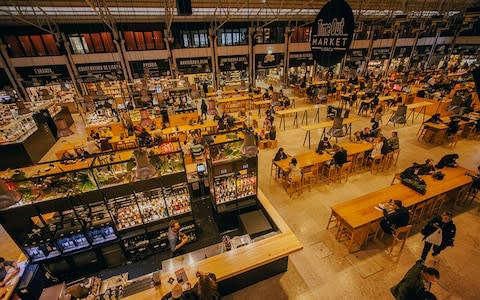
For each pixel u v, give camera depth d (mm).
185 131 10961
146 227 5477
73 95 17016
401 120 9188
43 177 4547
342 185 7734
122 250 5348
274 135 10383
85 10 14352
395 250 5320
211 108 10445
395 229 4949
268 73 26016
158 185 5215
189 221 5691
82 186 4828
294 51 21281
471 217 6148
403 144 10227
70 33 15609
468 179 6195
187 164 7777
